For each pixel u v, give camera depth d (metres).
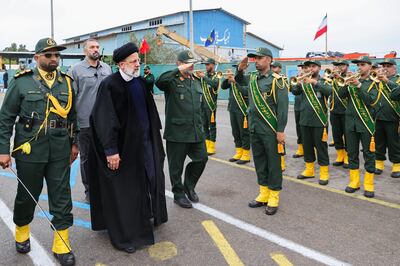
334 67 7.03
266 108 4.40
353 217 4.33
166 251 3.54
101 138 3.46
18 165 3.22
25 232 3.51
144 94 3.80
